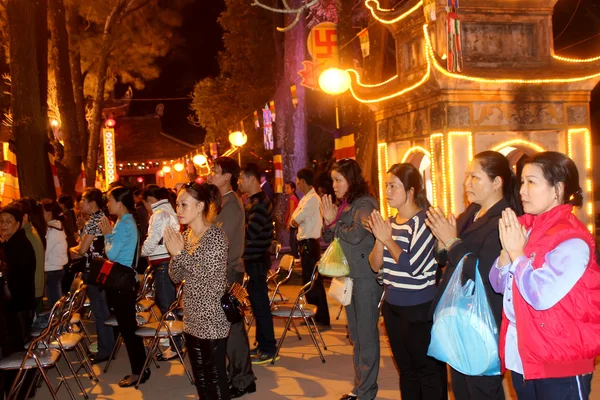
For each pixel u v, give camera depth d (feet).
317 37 36.65
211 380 14.39
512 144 26.37
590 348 9.43
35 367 17.72
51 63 66.13
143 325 21.27
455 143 25.68
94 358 24.00
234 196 19.35
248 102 85.05
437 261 13.66
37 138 37.06
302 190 28.02
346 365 21.77
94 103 64.39
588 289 9.45
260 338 22.35
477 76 25.18
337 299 16.83
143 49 73.00
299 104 60.80
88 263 23.53
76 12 64.49
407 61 29.22
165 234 14.56
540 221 10.07
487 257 11.46
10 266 19.08
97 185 94.58
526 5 26.48
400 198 14.67
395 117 30.25
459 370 11.56
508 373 19.38
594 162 64.13
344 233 16.21
